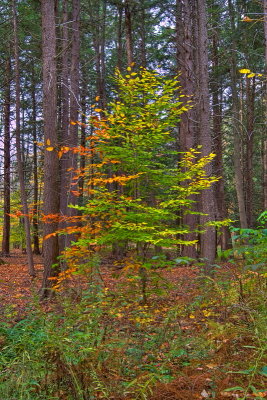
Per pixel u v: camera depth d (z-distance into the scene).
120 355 3.04
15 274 14.23
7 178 22.69
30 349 3.30
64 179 15.62
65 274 5.70
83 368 2.69
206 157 7.73
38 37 15.92
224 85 19.61
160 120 7.62
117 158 7.34
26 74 22.22
